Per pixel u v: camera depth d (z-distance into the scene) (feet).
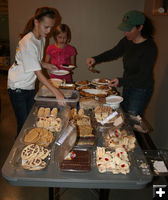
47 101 5.65
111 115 4.90
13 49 12.85
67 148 3.53
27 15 12.14
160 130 8.05
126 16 6.12
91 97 5.91
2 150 8.05
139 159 3.76
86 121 4.59
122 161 3.48
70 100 5.50
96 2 11.84
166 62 7.66
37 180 3.18
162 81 8.00
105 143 4.16
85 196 6.11
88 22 12.21
